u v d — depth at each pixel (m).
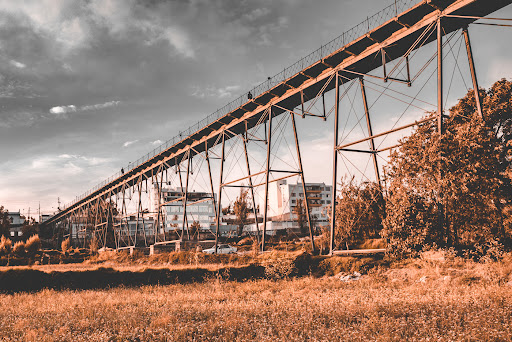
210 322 10.16
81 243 90.31
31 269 22.09
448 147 18.62
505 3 19.64
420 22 21.84
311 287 18.61
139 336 9.25
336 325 9.08
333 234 25.14
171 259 40.09
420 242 19.25
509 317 8.74
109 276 22.84
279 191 106.81
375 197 27.22
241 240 60.28
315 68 28.52
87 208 90.31
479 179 17.66
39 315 12.74
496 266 15.54
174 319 10.88
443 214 19.23
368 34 23.98
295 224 88.31
